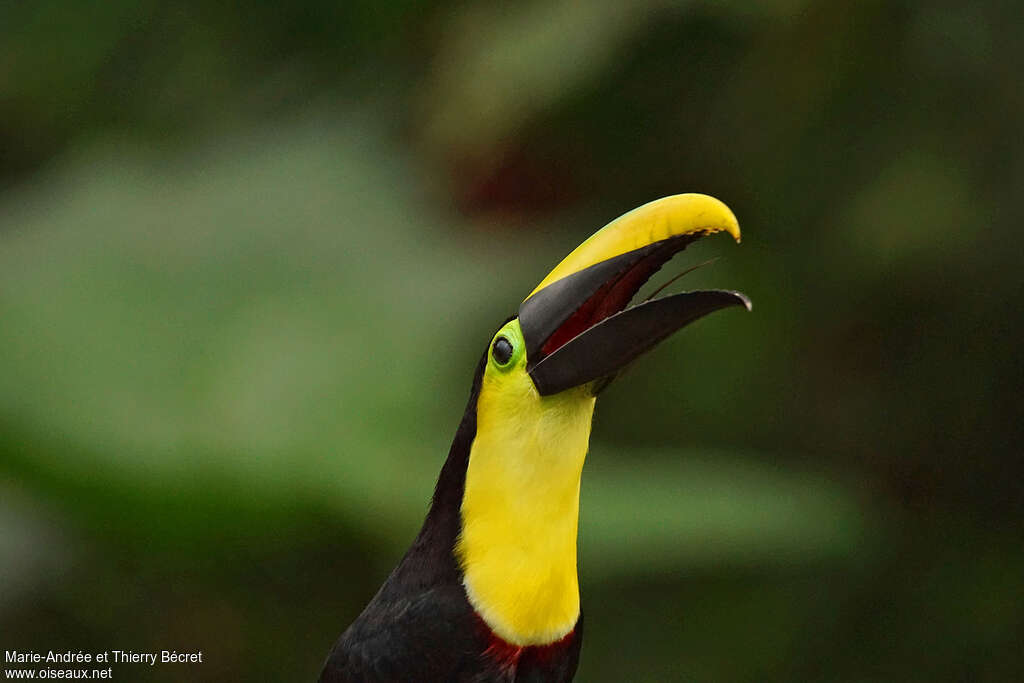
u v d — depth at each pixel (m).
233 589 10.39
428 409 10.27
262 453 9.75
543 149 11.86
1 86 13.31
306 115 12.69
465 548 7.19
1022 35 10.88
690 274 11.72
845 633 11.81
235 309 10.76
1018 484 12.09
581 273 7.05
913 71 11.17
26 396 9.95
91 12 13.17
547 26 10.96
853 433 12.30
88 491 9.74
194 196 11.68
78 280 10.83
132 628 10.66
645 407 12.29
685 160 11.96
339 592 10.38
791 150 11.59
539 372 6.95
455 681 7.18
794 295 12.02
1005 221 11.00
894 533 12.04
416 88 12.43
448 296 10.81
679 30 11.45
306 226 11.30
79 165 12.59
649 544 9.36
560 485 7.08
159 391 10.16
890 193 11.09
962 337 12.02
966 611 11.79
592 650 11.70
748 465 10.55
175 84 13.14
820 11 11.14
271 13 12.95
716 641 11.67
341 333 10.56
